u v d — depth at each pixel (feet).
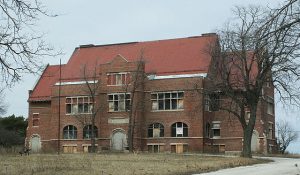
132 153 192.75
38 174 87.35
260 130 222.69
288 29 39.99
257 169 116.67
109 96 239.50
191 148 223.51
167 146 228.84
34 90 274.98
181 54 248.93
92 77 251.39
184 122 226.99
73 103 253.03
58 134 252.42
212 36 236.84
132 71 233.76
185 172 100.58
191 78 227.61
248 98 168.96
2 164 110.11
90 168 102.27
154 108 235.20
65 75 262.06
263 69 156.35
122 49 271.90
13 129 331.57
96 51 277.23
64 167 103.14
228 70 176.35
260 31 40.19
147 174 91.40
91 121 242.99
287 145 342.44
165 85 233.14
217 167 117.39
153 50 260.62
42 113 268.62
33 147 266.98
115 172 93.61
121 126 234.99
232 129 229.66
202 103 219.00
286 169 116.98
